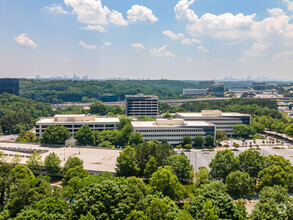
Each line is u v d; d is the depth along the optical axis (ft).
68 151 611.47
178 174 428.97
